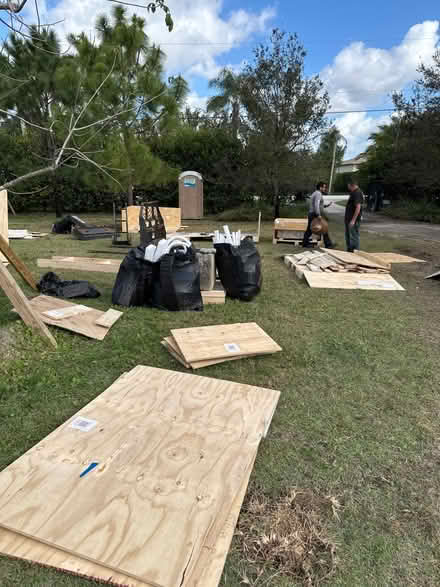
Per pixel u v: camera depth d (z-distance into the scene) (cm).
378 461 201
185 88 877
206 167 1619
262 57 1384
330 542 154
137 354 315
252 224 1404
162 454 183
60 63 698
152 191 1653
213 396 238
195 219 1563
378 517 167
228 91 2097
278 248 890
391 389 275
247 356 313
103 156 799
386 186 2031
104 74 615
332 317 422
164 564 132
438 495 180
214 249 490
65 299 449
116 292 437
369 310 449
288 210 1630
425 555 151
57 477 167
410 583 140
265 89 1402
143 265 428
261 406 229
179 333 331
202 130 1655
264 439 216
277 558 147
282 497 175
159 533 142
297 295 505
